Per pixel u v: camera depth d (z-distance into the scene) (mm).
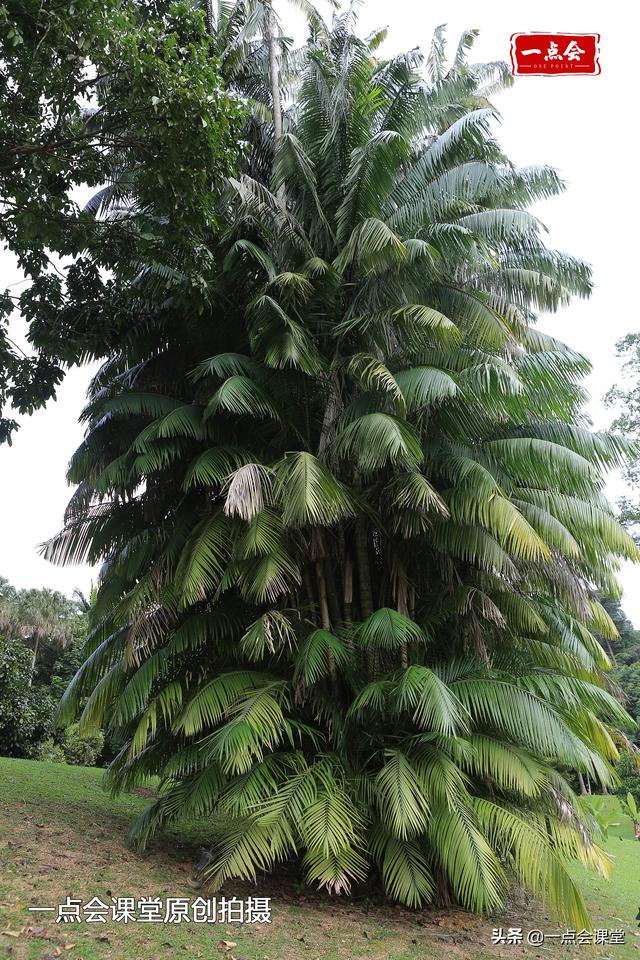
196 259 7207
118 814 9141
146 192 6938
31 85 6129
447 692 5883
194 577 6531
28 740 15047
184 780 7465
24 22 5715
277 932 5238
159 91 6148
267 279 7801
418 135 8750
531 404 7348
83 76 6254
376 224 6836
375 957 5055
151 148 6645
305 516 6250
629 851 14125
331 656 6605
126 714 6988
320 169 8258
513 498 7902
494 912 7000
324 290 7512
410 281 7438
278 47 10766
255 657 6438
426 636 6953
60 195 6953
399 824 5461
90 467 8516
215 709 6383
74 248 7336
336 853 5430
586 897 8836
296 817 5750
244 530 6855
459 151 7762
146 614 7316
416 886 5941
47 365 7820
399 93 7945
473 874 5578
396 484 7145
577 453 7684
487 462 7711
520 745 7066
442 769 5996
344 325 7641
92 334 7820
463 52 10922
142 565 8086
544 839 6156
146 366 8781
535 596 8812
